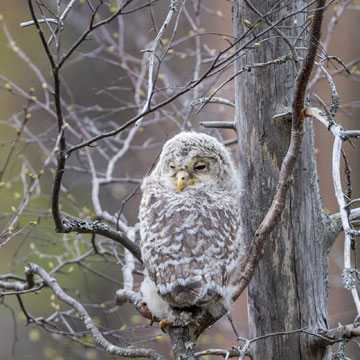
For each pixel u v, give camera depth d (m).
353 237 7.30
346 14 19.23
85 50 17.45
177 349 8.01
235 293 8.48
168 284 7.97
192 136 9.88
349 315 17.84
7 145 19.22
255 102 9.47
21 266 18.83
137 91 14.59
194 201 8.84
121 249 16.62
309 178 9.48
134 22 19.02
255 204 9.62
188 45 18.80
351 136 7.92
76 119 15.07
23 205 11.16
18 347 19.06
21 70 21.77
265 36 9.22
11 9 22.44
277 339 9.62
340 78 19.30
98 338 9.29
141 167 19.20
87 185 19.30
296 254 9.47
